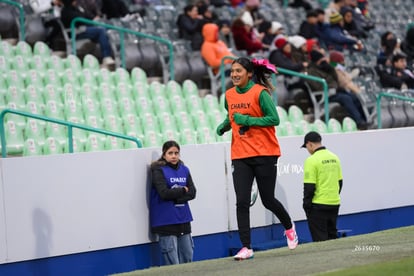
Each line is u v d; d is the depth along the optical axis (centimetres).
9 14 5628
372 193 4775
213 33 5850
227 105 3275
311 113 5853
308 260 3025
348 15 7138
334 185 4084
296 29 7188
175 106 5244
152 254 3872
